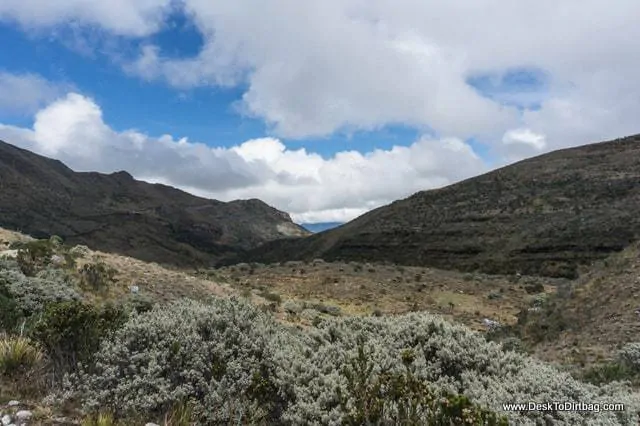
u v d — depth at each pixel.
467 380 6.75
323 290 45.50
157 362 6.47
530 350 19.55
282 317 25.92
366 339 7.75
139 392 5.95
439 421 4.91
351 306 39.47
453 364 7.29
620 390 8.11
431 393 5.27
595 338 18.22
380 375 5.70
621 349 15.20
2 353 6.70
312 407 5.73
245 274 53.75
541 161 110.75
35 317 9.65
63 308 7.14
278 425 5.99
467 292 47.09
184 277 28.19
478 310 39.25
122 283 22.52
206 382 6.29
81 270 22.14
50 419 5.37
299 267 57.81
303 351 7.38
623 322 18.34
